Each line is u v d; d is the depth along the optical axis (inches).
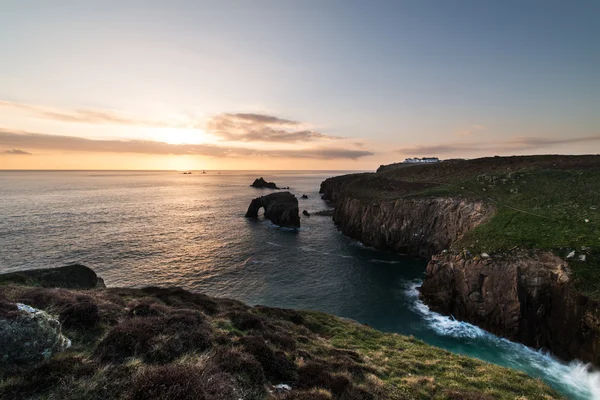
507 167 3021.7
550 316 1138.0
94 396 299.9
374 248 2576.3
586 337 1000.9
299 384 421.7
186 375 304.8
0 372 317.7
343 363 546.0
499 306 1261.1
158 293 935.7
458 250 1541.6
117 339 414.9
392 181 3661.4
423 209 2370.8
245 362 400.8
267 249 2476.6
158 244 2522.1
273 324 794.2
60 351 384.2
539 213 1710.1
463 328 1305.4
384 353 751.1
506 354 1106.7
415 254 2343.8
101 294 738.8
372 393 439.5
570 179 2182.6
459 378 614.2
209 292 1640.0
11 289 621.3
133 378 316.5
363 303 1542.8
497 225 1679.4
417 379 562.3
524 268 1243.8
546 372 990.4
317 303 1540.4
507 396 551.8
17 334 339.9
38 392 300.0
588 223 1433.3
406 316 1412.4
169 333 455.8
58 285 1135.0
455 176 3238.2
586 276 1090.1
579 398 858.8
